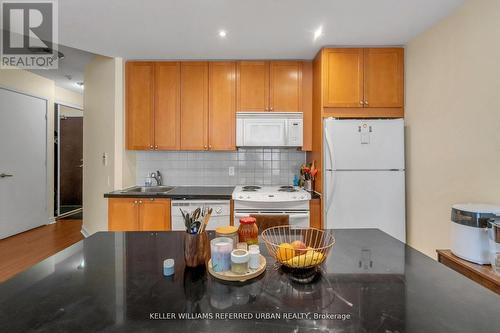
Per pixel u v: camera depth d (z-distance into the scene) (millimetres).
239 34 2443
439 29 2215
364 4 1981
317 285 874
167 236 1381
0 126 3621
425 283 883
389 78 2686
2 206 3674
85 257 1102
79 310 721
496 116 1742
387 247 1237
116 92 2990
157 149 3033
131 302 767
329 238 1344
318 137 2809
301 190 2949
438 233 2238
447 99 2135
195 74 3021
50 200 4512
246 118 2939
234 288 855
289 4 1979
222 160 3350
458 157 2033
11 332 627
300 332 638
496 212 1595
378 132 2549
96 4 1971
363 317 694
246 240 1106
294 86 3012
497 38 1727
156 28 2334
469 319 681
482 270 1539
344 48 2688
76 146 5707
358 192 2555
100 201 3250
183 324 668
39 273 948
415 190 2516
